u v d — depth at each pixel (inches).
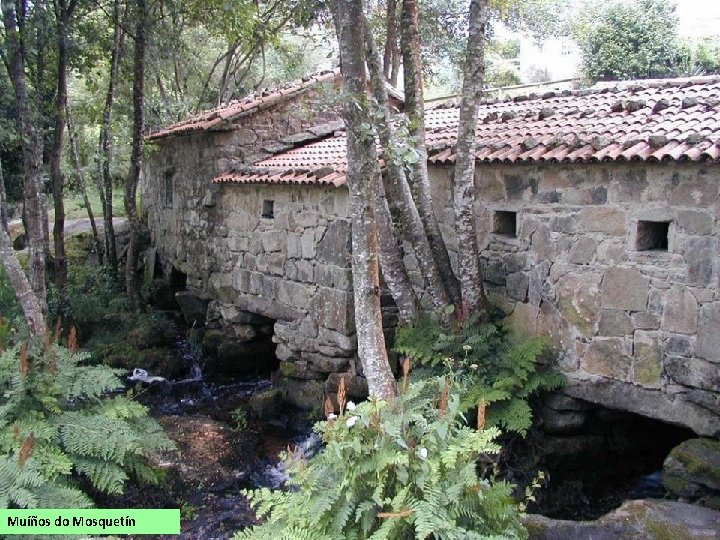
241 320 386.9
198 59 708.7
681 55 609.6
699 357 200.8
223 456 284.0
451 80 754.2
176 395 376.2
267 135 410.0
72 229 629.9
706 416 203.0
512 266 251.3
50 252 540.1
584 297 227.1
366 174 205.9
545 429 243.8
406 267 285.4
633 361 216.4
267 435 315.0
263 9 625.0
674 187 202.5
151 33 489.4
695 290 200.4
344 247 298.7
